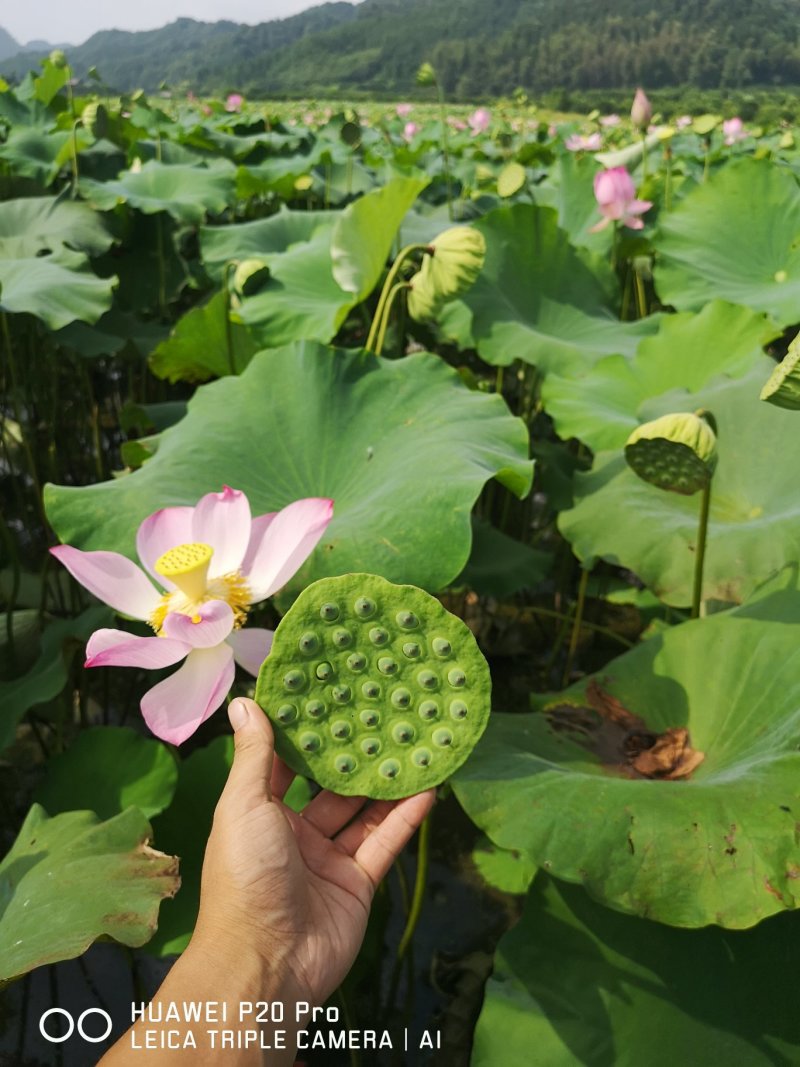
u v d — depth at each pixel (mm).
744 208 1304
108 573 485
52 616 1073
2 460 1567
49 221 1507
